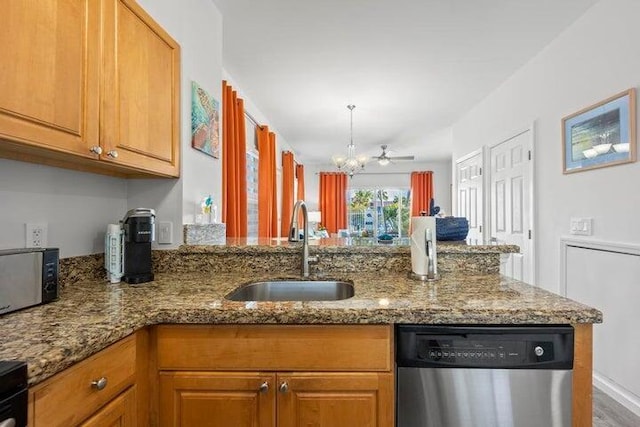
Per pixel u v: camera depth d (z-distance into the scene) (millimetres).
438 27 2553
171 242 1744
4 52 863
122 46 1294
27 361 688
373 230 8992
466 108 4387
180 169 1743
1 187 1171
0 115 854
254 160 4461
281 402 1064
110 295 1249
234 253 1728
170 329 1082
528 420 1033
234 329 1075
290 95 3943
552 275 2748
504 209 3586
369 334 1066
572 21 2467
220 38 2338
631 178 1996
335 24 2512
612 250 2123
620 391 2070
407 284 1419
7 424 625
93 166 1409
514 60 3074
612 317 2125
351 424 1062
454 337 1045
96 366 860
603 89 2213
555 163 2717
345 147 6781
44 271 1123
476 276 1586
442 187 8750
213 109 2176
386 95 3951
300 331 1068
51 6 995
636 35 1969
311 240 2137
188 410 1073
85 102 1121
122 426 954
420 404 1052
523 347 1034
